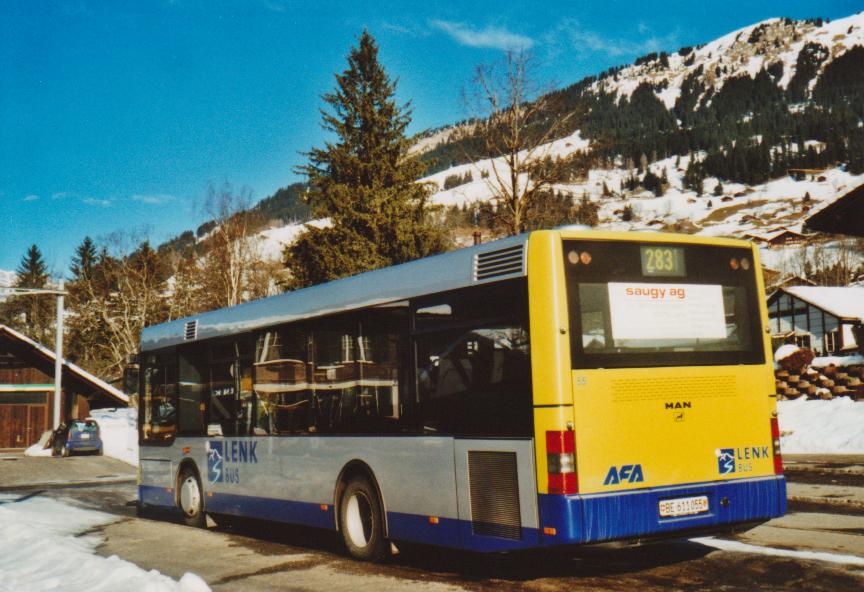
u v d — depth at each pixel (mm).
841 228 23094
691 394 7379
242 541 11258
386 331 8727
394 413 8508
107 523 13797
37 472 30562
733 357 7695
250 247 55469
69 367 50438
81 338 70250
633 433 7027
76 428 39219
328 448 9562
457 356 7777
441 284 8039
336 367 9516
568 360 6887
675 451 7195
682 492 7156
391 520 8539
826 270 86125
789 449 21203
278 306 10781
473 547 7445
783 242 121438
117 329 63344
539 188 32688
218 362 12266
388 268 8875
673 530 7047
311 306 10062
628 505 6871
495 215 33469
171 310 64938
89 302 66125
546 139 33156
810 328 55594
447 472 7785
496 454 7262
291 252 40656
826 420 22312
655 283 7422
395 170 40500
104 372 67188
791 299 56812
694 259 7688
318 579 8180
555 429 6773
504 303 7340
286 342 10555
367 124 41562
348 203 39344
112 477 27672
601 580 7488
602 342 7066
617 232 7340
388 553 8742
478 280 7625
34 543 10039
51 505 16641
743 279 7934
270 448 10781
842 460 18094
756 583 7121
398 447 8430
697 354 7488
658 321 7363
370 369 8914
